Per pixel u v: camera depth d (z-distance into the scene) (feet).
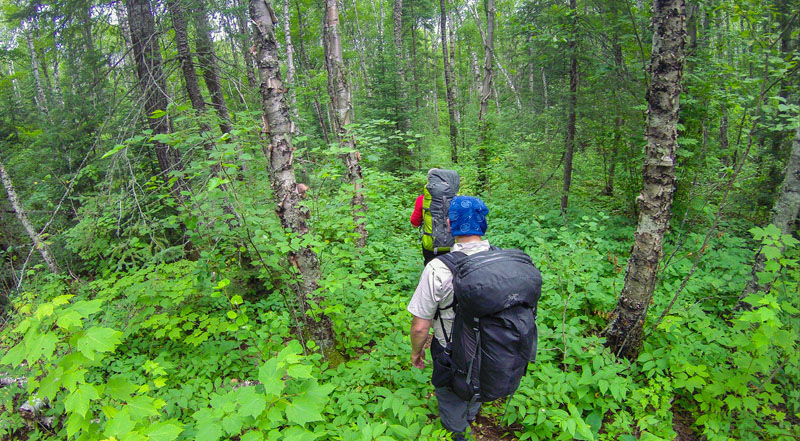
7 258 22.91
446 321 7.38
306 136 12.35
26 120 34.73
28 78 59.62
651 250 10.04
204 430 5.93
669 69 9.37
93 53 20.13
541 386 9.18
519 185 27.91
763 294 8.21
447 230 12.59
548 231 19.26
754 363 8.60
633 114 20.02
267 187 12.84
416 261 16.16
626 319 10.60
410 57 72.84
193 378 10.19
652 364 9.84
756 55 17.10
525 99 30.55
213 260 11.40
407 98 37.04
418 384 9.75
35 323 5.08
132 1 18.43
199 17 20.25
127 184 12.10
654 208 9.90
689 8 19.44
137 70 16.42
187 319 11.22
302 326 11.57
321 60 56.54
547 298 13.15
